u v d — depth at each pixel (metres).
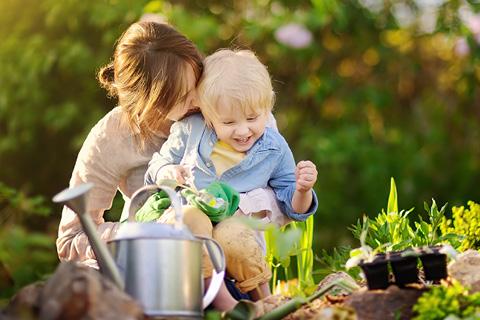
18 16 5.62
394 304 1.89
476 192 6.12
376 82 6.13
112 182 2.68
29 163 5.73
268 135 2.48
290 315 1.97
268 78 2.41
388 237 2.58
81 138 5.39
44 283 1.78
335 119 5.97
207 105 2.37
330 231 5.70
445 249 1.89
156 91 2.41
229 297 2.12
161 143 2.66
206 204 2.11
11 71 5.41
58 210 5.61
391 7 6.10
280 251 1.85
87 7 5.39
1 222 3.43
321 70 5.88
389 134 6.16
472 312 1.79
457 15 5.99
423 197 6.04
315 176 2.34
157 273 1.81
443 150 6.23
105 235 2.54
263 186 2.45
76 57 5.35
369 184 5.78
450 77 6.28
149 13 5.07
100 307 1.61
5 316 1.67
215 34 5.12
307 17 5.39
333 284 1.93
